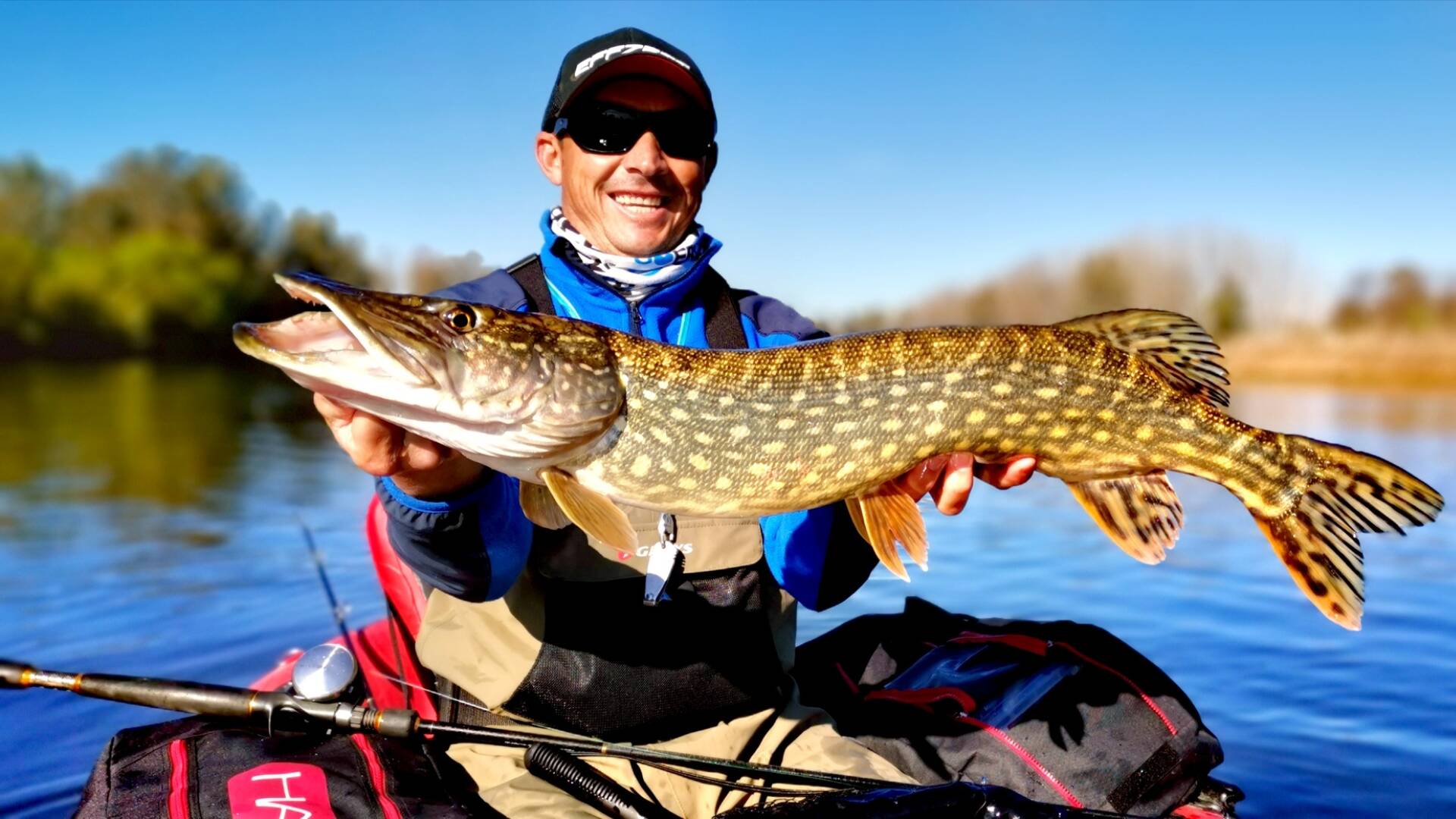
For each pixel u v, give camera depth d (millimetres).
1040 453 955
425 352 771
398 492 800
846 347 908
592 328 862
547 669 879
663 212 1045
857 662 1225
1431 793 1086
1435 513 927
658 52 1014
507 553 842
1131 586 1912
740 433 877
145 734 811
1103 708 1007
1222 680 1417
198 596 1770
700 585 918
